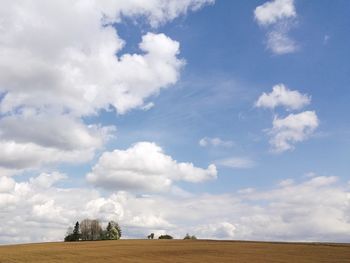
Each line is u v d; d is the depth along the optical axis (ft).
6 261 204.64
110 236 495.00
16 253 248.93
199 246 288.51
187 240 370.32
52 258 216.54
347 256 207.51
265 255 218.79
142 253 238.48
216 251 246.27
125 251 252.01
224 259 202.18
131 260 202.28
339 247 262.47
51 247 303.07
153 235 497.05
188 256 219.41
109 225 504.02
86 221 500.74
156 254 232.12
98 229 497.46
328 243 302.25
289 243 307.58
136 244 321.11
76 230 499.10
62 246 313.73
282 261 189.67
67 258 215.51
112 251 253.65
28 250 273.54
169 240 377.71
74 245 323.78
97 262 195.52
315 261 186.91
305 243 304.09
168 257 215.31
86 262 196.13
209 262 189.47
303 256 210.38
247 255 220.23
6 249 289.94
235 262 188.24
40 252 253.03
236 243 316.40
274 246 279.08
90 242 364.58
